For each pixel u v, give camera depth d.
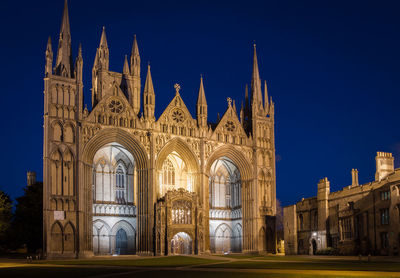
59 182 95.12
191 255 100.69
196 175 110.94
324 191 99.25
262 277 40.88
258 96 123.44
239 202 123.44
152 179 104.12
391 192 80.50
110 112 102.69
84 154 98.06
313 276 40.75
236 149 117.25
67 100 98.38
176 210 105.06
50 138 95.19
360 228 88.12
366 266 54.25
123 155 113.75
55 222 93.25
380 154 93.38
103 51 110.62
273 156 122.06
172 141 108.50
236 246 123.12
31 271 51.88
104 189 110.31
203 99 114.31
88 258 93.81
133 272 49.59
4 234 108.44
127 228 111.75
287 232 111.19
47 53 98.50
